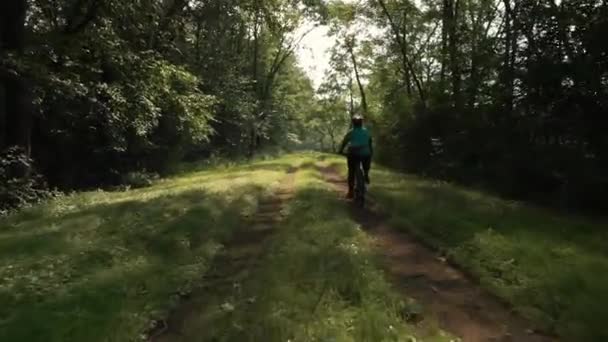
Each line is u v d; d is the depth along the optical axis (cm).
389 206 1116
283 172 2441
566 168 1248
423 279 635
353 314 488
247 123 4762
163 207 1152
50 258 709
